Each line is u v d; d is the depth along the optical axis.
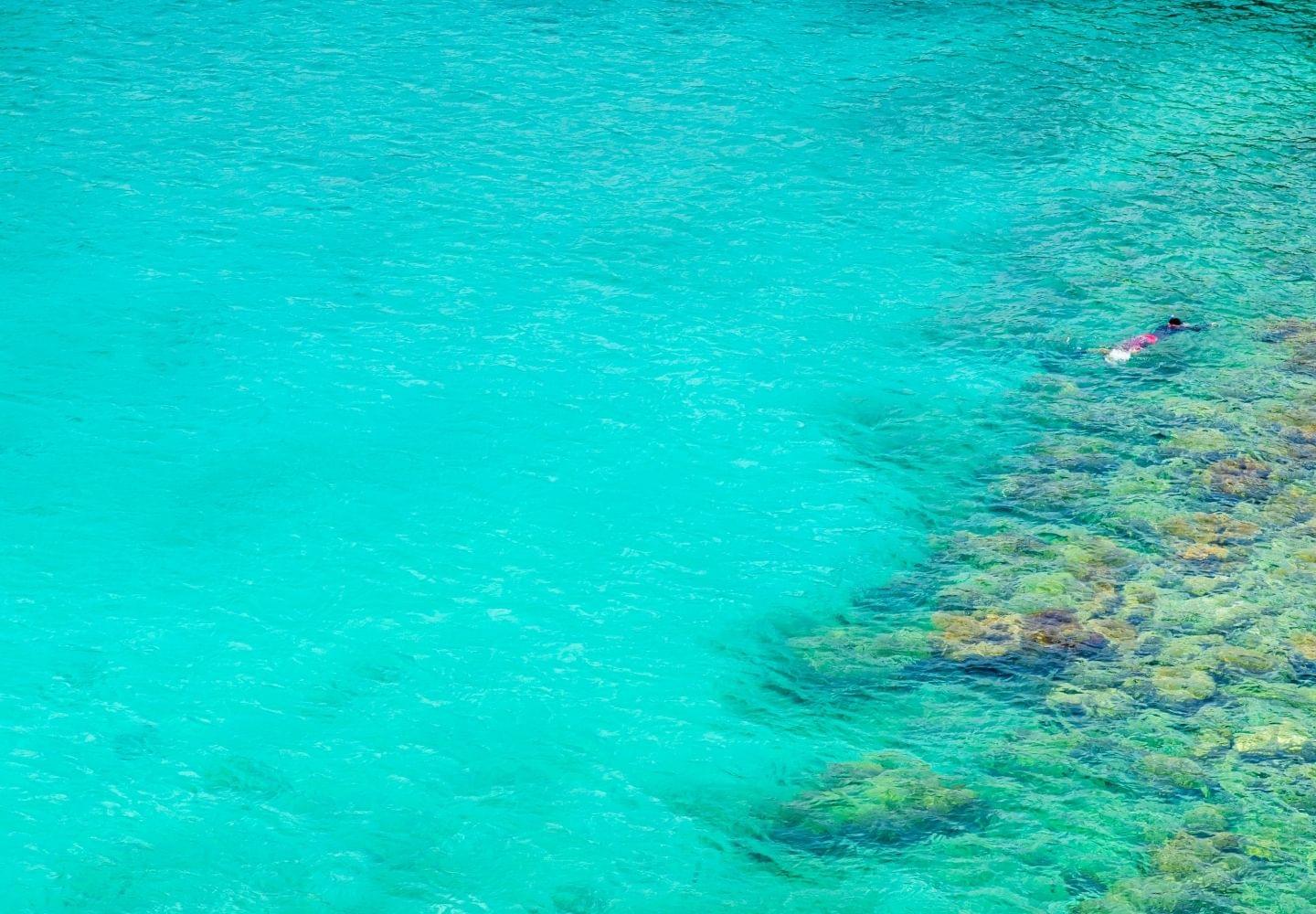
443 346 28.12
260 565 21.80
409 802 17.39
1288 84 42.69
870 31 46.59
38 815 16.83
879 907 15.91
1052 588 21.58
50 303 28.75
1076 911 15.75
